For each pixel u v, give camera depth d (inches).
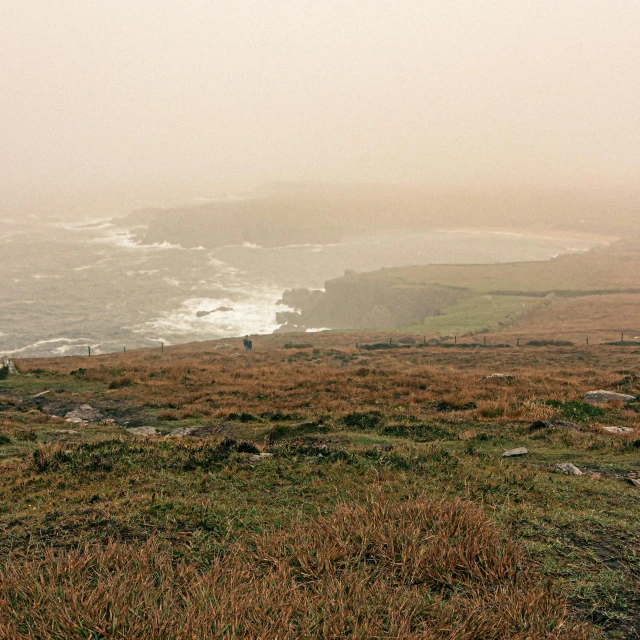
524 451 570.3
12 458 530.6
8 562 230.1
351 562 231.5
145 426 848.3
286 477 406.0
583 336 3363.7
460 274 7829.7
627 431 716.0
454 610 189.6
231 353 2253.9
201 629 166.6
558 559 249.9
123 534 282.5
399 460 460.8
